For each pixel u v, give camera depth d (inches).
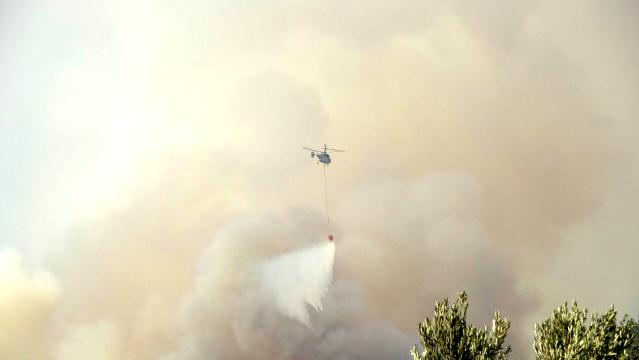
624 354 471.5
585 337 474.9
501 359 509.0
